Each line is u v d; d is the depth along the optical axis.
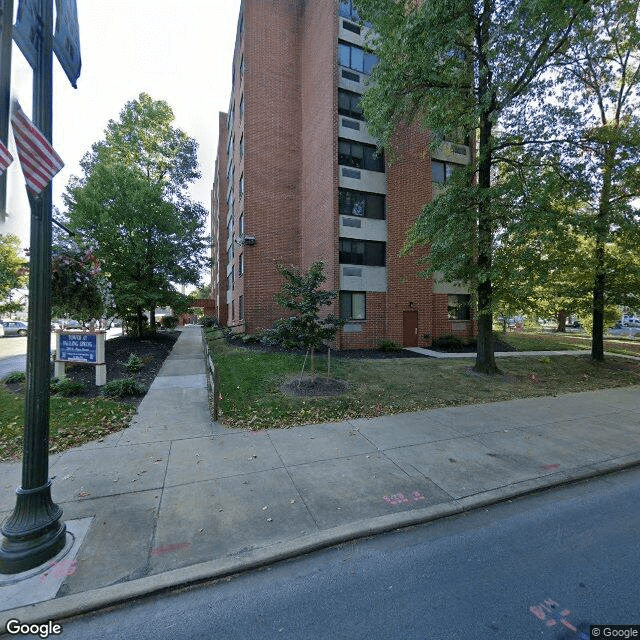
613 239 10.25
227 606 2.55
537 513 3.78
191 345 17.55
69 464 4.66
